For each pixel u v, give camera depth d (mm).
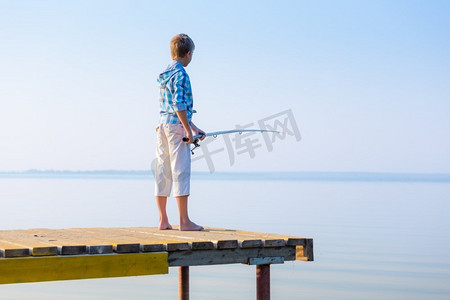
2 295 8203
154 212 21953
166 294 8281
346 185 85562
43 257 3238
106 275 3385
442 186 82125
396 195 45781
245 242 3797
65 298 8000
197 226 4602
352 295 8266
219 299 7762
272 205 28641
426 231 17000
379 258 11672
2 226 16312
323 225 18031
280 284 9086
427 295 8289
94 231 4578
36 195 39406
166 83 4555
